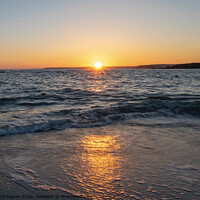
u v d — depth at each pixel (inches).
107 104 419.5
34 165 143.3
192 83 1119.0
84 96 564.7
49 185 117.4
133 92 669.3
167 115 327.0
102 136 216.2
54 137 211.8
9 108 379.9
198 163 148.0
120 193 109.6
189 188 114.7
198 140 202.4
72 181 122.2
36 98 526.3
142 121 287.7
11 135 215.3
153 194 108.4
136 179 124.6
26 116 297.9
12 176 126.7
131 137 212.2
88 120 283.9
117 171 135.2
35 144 188.5
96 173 132.6
